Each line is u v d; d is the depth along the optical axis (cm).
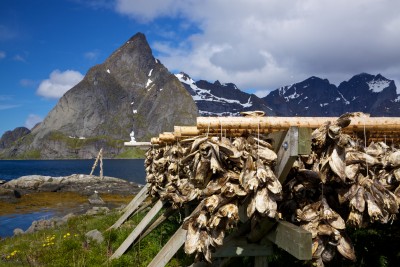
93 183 4794
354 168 360
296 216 395
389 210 360
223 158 367
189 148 404
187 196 656
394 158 404
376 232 711
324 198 371
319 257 350
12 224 2419
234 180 359
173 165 731
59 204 3400
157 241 941
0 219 2622
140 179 7625
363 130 449
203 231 356
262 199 336
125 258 827
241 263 675
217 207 347
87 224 1484
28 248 1100
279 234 375
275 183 338
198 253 367
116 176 8675
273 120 390
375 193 358
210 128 387
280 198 339
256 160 347
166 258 530
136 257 854
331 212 359
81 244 1035
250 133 397
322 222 361
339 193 378
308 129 329
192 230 360
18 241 1329
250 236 432
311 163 386
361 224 364
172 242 534
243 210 442
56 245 1081
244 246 430
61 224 1686
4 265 931
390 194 362
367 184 362
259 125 387
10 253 1058
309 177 383
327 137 350
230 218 343
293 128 330
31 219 2608
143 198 1245
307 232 333
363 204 356
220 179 362
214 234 353
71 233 1288
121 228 1193
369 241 690
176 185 742
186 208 838
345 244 353
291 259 660
